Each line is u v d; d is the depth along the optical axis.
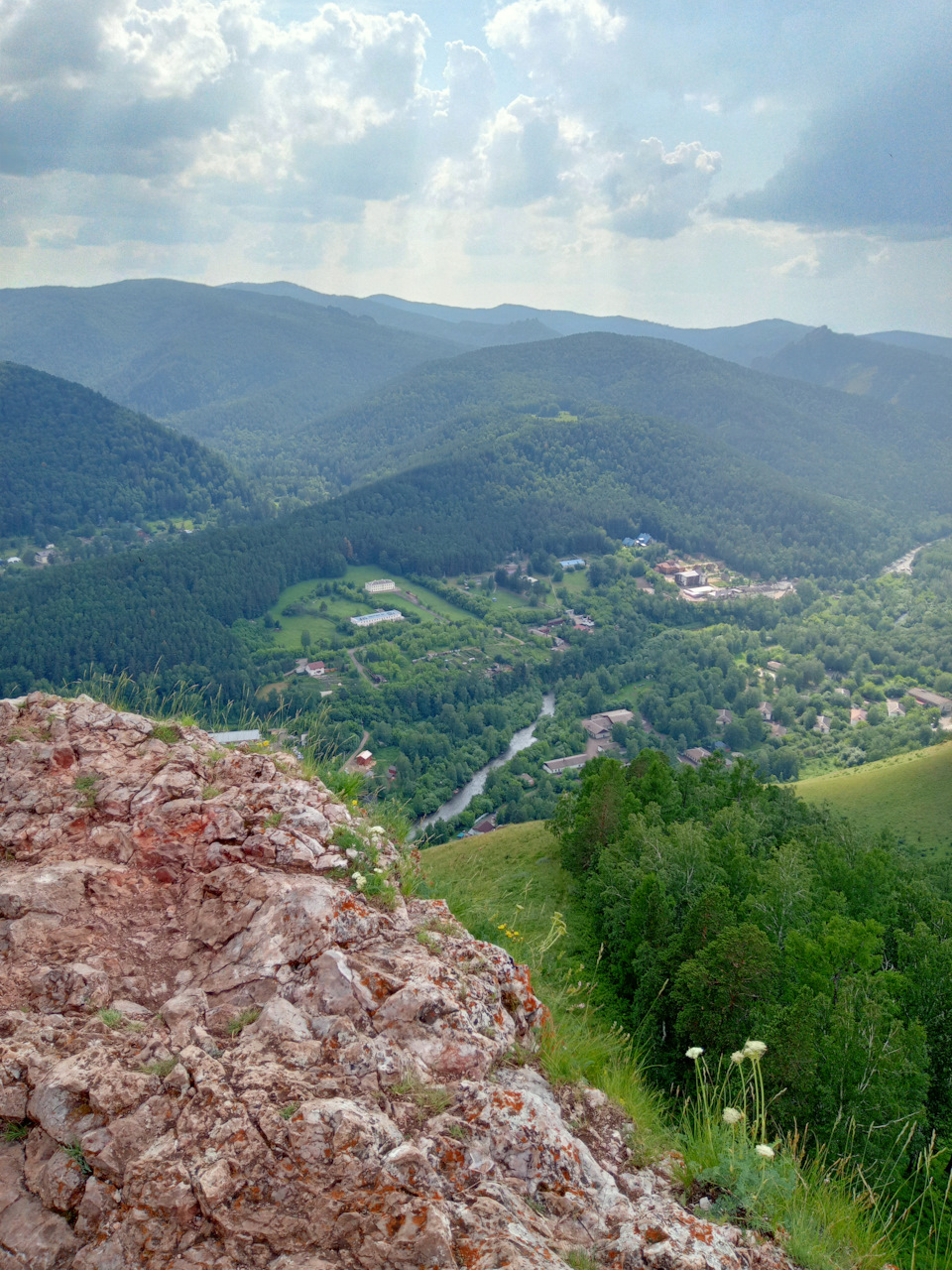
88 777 7.58
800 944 21.73
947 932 27.08
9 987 5.24
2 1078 4.49
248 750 8.90
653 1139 5.58
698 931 20.61
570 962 9.57
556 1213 4.47
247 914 6.05
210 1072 4.52
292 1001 5.36
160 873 6.60
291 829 7.18
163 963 5.73
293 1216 3.80
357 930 6.18
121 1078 4.45
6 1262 3.68
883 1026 16.91
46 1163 4.10
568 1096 5.77
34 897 5.98
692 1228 4.52
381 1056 4.97
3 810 7.08
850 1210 5.43
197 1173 3.92
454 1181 4.32
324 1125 4.20
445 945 6.64
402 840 8.98
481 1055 5.36
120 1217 3.78
